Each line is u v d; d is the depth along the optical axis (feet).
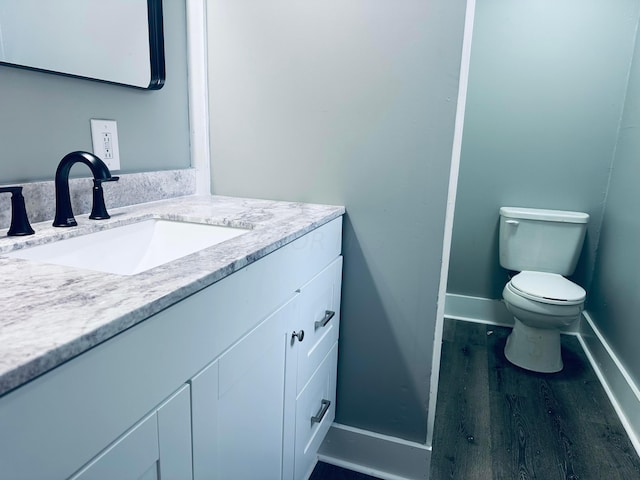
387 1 3.96
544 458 4.97
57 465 1.45
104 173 3.09
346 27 4.11
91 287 1.94
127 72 3.90
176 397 2.03
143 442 1.84
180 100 4.67
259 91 4.53
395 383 4.64
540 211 7.80
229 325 2.45
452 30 3.83
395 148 4.18
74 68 3.41
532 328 6.97
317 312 3.91
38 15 3.10
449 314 9.07
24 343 1.39
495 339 8.07
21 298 1.79
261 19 4.37
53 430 1.42
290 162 4.55
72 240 3.04
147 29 4.06
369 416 4.80
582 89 7.50
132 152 4.13
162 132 4.47
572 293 6.59
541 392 6.31
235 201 4.56
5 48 2.91
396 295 4.45
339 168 4.39
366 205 4.37
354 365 4.74
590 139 7.61
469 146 8.27
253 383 2.80
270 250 2.81
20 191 2.84
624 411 5.71
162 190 4.42
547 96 7.69
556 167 7.88
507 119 7.97
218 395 2.39
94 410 1.58
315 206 4.33
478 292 8.88
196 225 3.71
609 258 7.14
